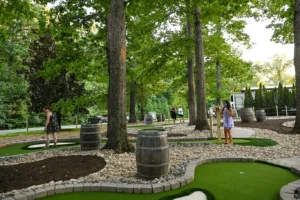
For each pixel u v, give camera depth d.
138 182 4.69
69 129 19.27
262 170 5.43
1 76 20.52
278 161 6.07
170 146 8.79
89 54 12.80
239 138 10.32
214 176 5.04
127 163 6.23
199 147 8.37
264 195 3.93
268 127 14.15
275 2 14.41
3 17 10.96
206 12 11.89
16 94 22.16
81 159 6.93
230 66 21.92
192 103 17.86
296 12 11.37
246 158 6.33
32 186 4.54
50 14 11.72
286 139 9.62
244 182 4.61
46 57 17.03
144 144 5.01
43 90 17.06
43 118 27.34
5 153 9.11
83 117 21.78
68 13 11.84
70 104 13.48
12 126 25.00
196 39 13.57
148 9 12.59
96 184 4.47
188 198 3.89
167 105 44.19
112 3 8.29
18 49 19.55
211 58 21.77
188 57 16.66
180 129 14.94
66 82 17.27
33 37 19.66
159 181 4.71
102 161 6.59
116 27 8.19
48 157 7.65
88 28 12.62
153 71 16.52
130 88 24.67
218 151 7.52
